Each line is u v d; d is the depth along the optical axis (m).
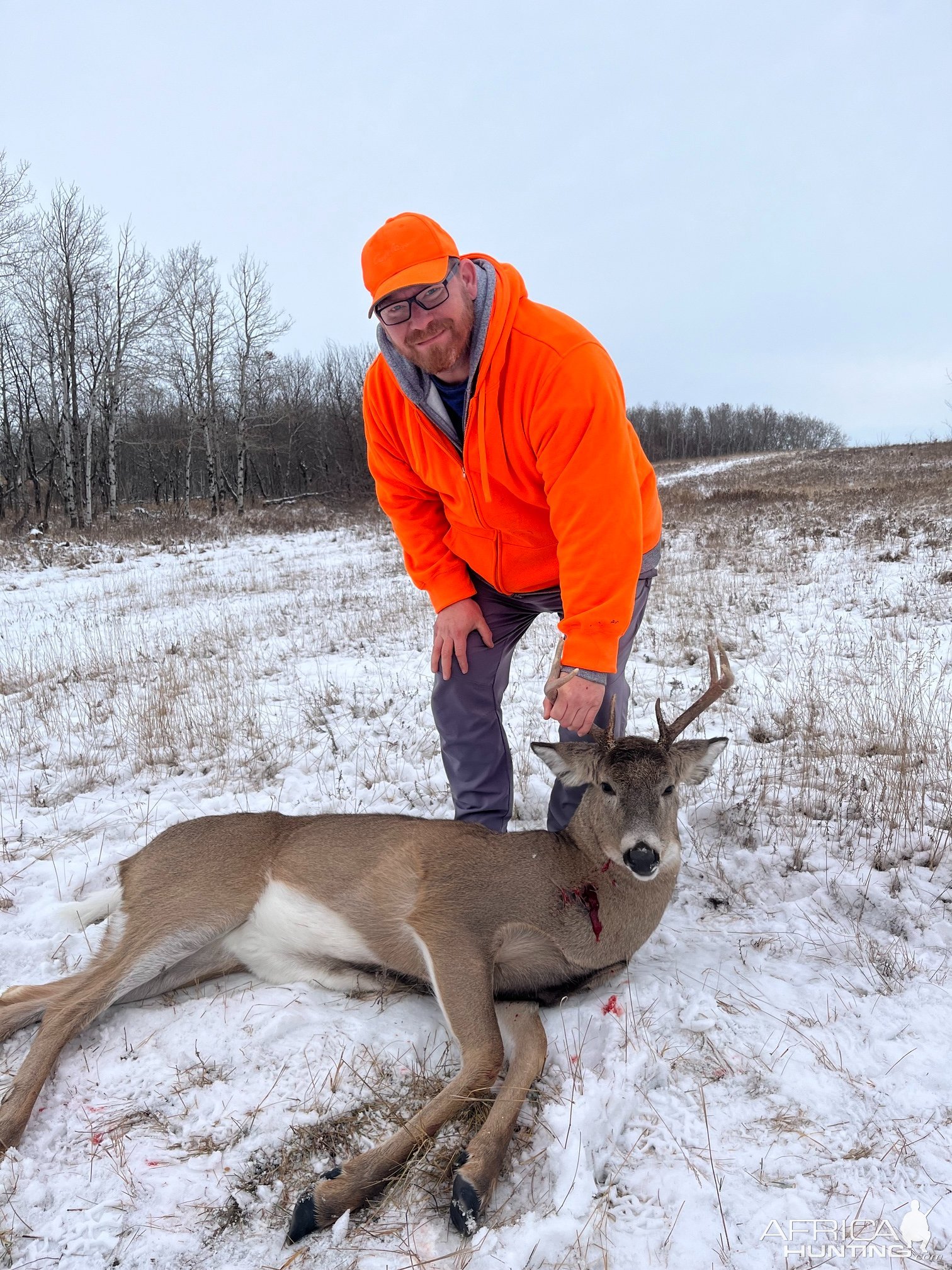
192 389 40.41
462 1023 2.87
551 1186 2.38
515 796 4.94
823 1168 2.38
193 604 13.79
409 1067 2.91
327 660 8.79
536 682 7.37
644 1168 2.43
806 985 3.18
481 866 3.22
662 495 29.11
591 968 3.24
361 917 3.33
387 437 3.66
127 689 7.85
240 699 7.10
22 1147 2.60
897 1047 2.81
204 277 38.47
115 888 3.78
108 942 3.38
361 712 6.79
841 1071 2.72
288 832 3.58
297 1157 2.56
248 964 3.54
